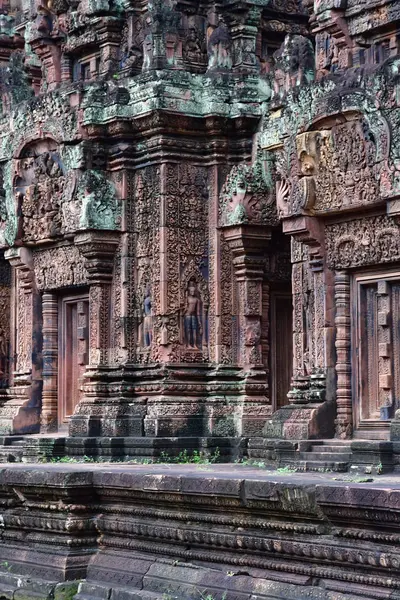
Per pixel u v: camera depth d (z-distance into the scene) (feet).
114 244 100.58
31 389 110.42
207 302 99.09
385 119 78.69
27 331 111.75
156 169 98.37
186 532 67.46
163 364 97.30
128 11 102.73
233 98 98.43
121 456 96.73
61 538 74.49
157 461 94.07
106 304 101.09
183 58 99.60
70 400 109.40
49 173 105.91
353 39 86.89
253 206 96.43
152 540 70.28
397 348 82.79
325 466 79.71
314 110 84.38
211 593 64.28
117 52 103.96
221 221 98.07
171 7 100.53
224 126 98.37
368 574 57.77
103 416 98.63
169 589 66.74
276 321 100.53
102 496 74.02
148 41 98.63
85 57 107.76
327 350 86.22
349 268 85.15
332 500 58.29
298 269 89.61
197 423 96.53
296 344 89.61
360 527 58.08
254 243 97.30
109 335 101.09
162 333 97.45
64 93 103.40
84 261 103.60
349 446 81.51
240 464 90.43
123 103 98.78
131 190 100.42
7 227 110.63
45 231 106.52
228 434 96.37
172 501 68.44
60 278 107.45
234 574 64.59
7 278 116.57
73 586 72.02
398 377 82.58
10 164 109.91
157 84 96.78
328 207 84.23
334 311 86.38
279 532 62.54
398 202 78.07
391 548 56.59
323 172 84.53
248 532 64.34
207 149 99.45
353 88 81.66
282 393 100.58
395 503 55.26
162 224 97.60
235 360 98.89
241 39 100.22
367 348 85.15
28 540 76.79
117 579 70.49
